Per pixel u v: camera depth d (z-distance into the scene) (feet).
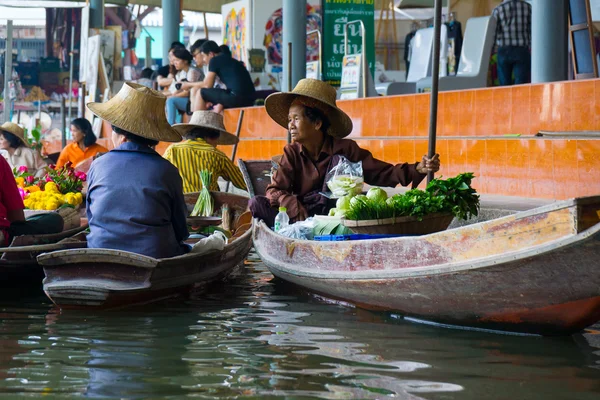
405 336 20.51
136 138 25.95
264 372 17.38
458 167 42.42
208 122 37.50
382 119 47.65
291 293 26.91
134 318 22.97
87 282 24.02
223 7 90.58
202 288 27.53
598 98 36.06
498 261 18.63
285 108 30.04
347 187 27.14
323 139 29.17
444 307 20.90
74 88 121.70
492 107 40.73
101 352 19.13
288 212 28.27
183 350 19.29
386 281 21.58
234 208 35.55
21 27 144.97
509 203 35.47
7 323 22.38
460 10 83.71
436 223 24.72
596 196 17.53
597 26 54.29
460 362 18.07
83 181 39.58
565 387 16.26
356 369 17.57
